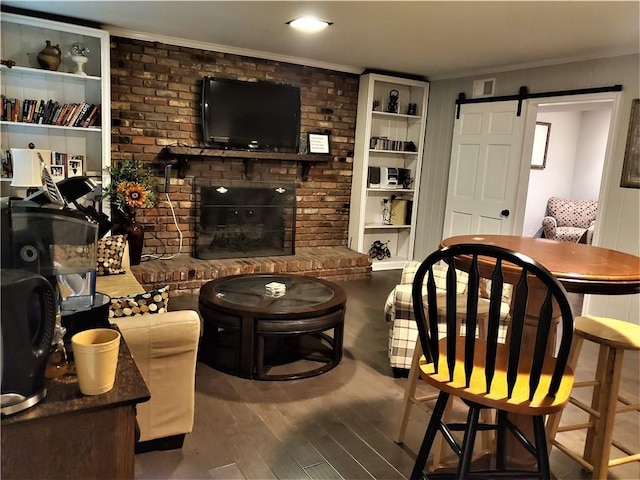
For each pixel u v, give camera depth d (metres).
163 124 4.68
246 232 5.13
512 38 3.79
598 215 4.19
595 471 1.96
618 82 3.99
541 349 1.31
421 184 5.95
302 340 3.48
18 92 4.09
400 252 6.25
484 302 2.53
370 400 2.63
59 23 3.83
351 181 5.80
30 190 3.48
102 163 4.26
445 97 5.55
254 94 4.93
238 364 2.84
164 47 4.56
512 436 2.03
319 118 5.46
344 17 3.49
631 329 1.94
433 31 3.71
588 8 3.01
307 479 1.95
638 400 2.76
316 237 5.71
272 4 3.28
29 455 1.08
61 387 1.16
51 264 1.32
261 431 2.28
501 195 4.92
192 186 4.90
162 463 2.00
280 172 5.35
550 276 1.26
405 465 2.07
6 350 1.02
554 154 7.76
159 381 1.98
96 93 4.35
